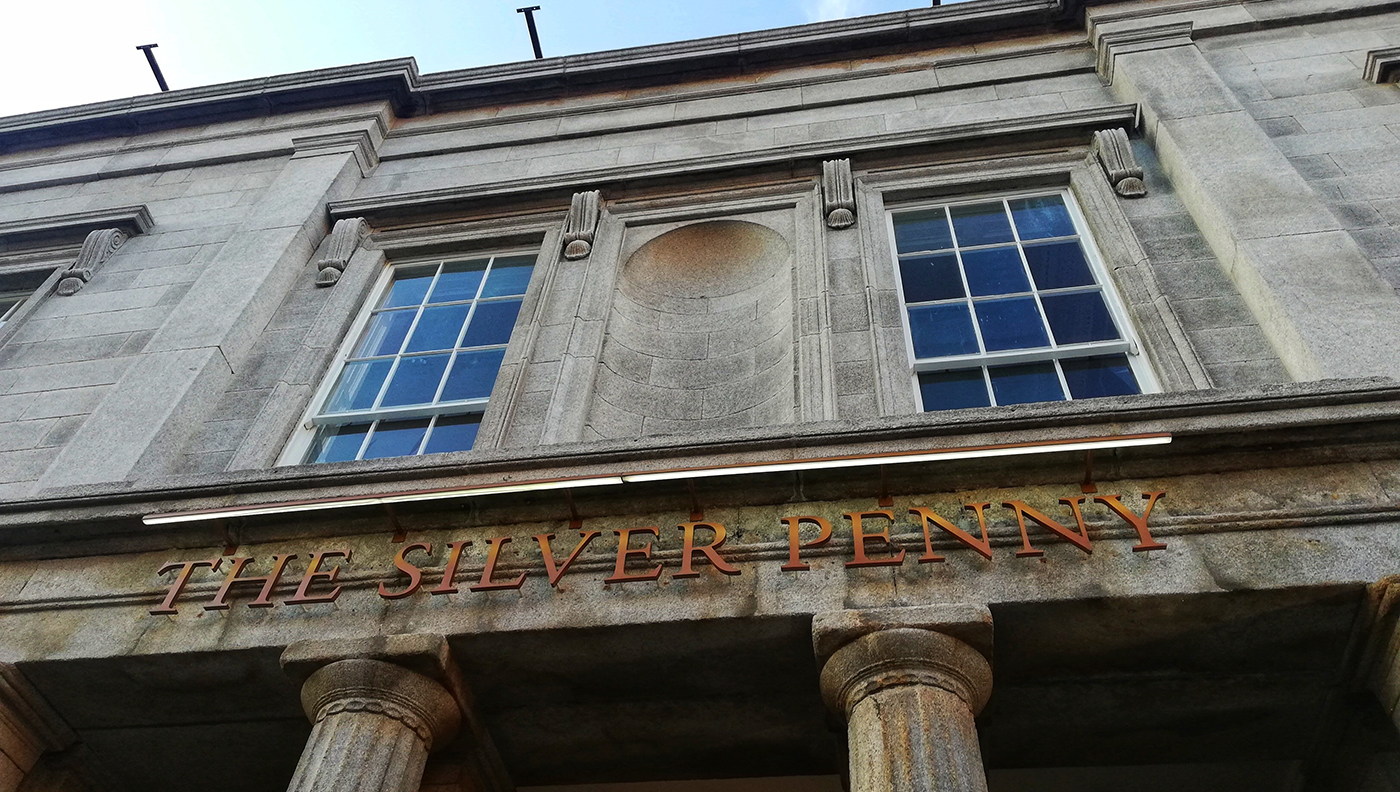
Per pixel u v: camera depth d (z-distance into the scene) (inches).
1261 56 462.0
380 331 426.3
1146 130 425.1
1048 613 236.8
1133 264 364.5
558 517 273.4
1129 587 233.9
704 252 440.8
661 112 520.1
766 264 423.8
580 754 279.6
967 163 431.5
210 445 361.4
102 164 553.9
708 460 268.1
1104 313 358.0
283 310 429.4
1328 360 291.4
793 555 249.6
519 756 279.9
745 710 263.4
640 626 245.6
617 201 457.1
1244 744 267.0
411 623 257.4
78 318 435.2
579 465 275.1
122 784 293.7
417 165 520.4
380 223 475.5
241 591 273.0
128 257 473.4
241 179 522.0
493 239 454.9
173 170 544.7
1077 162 424.2
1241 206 358.9
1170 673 247.8
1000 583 240.8
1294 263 328.8
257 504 279.7
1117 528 245.1
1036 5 516.1
